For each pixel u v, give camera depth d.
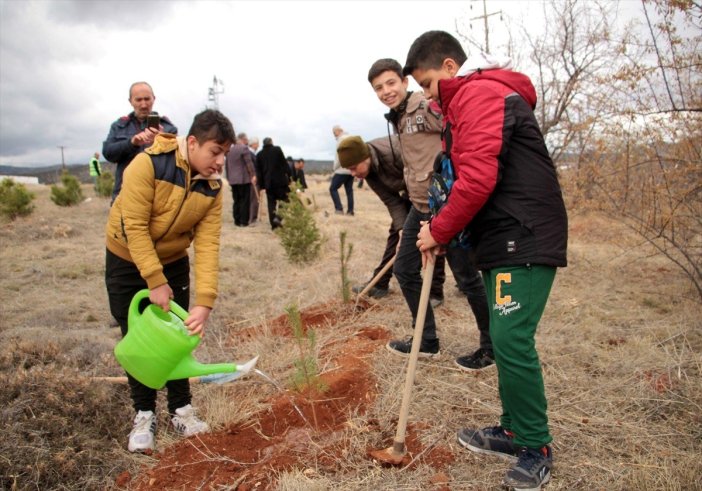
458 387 3.07
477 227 2.24
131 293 2.65
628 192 4.97
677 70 4.34
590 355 3.51
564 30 7.62
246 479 2.38
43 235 8.59
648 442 2.51
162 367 2.40
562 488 2.23
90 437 2.63
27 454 2.36
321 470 2.40
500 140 2.02
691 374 3.12
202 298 2.51
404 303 4.77
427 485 2.26
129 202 2.37
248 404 3.04
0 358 3.30
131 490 2.37
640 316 4.28
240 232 9.13
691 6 3.90
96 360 3.57
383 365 3.39
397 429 2.46
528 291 2.11
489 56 2.23
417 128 3.31
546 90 7.93
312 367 3.01
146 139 3.89
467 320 4.31
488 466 2.38
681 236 4.87
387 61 3.40
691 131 4.38
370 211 14.18
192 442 2.69
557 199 2.13
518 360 2.12
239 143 9.86
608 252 6.47
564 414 2.77
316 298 5.02
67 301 5.09
